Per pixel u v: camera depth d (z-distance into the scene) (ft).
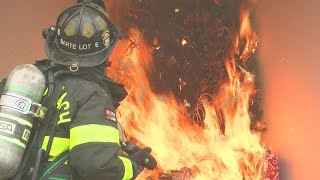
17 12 23.48
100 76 8.52
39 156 7.81
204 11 24.34
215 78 23.73
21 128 7.73
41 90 8.11
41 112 8.03
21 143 7.66
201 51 24.12
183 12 24.47
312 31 19.45
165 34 24.44
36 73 8.11
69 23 8.61
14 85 7.92
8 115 7.72
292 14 20.61
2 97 7.95
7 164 7.42
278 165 20.86
